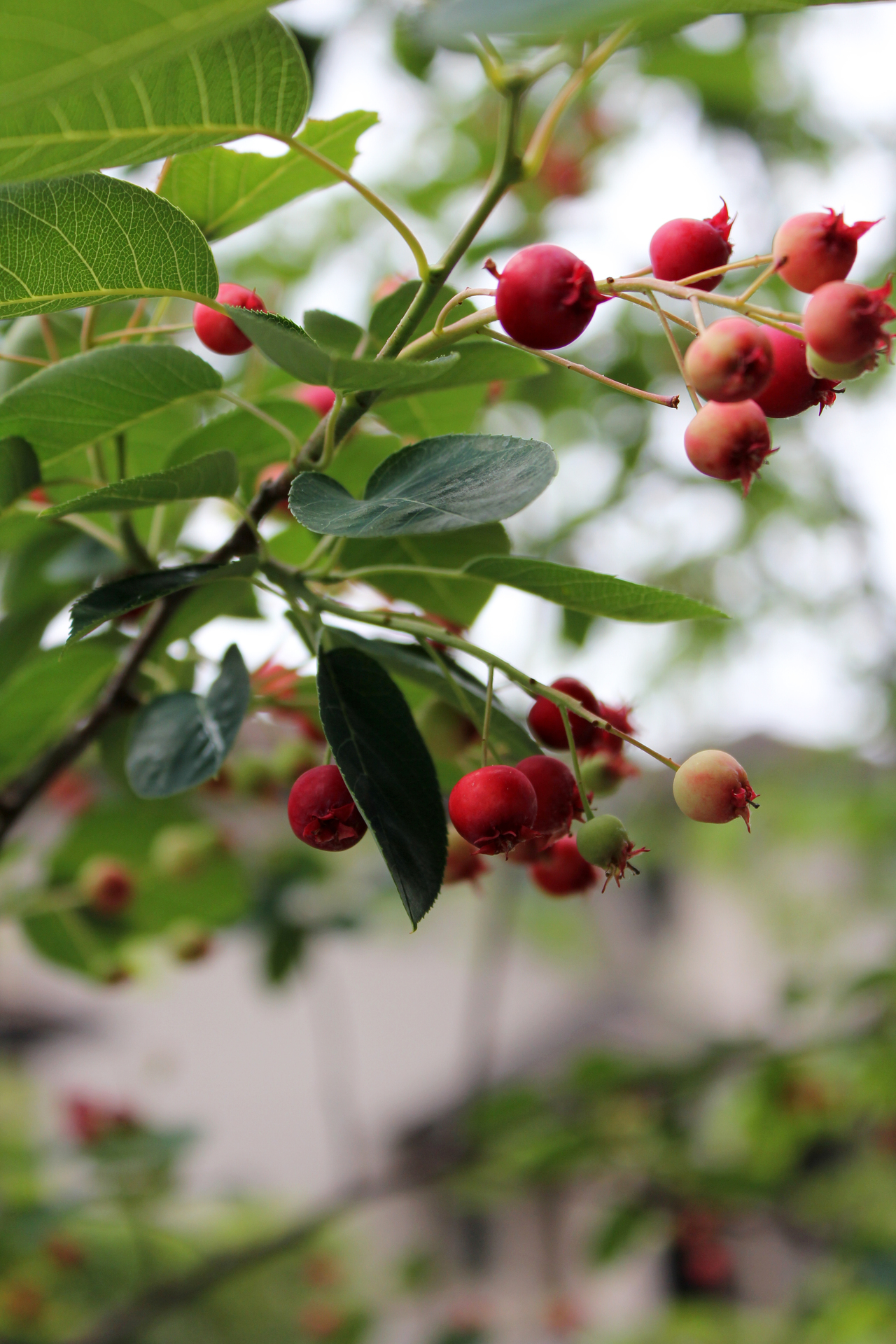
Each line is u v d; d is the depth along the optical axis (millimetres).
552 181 4262
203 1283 3490
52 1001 10781
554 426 4531
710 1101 4812
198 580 1301
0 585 2217
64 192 1129
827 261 1019
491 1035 4234
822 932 8703
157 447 1983
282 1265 5344
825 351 1019
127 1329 3355
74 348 1903
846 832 7676
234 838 2836
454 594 1740
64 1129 3945
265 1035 12859
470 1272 9461
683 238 1134
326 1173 10430
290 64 1055
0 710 2094
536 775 1279
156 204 1163
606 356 4156
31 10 709
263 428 1737
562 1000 13016
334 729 1214
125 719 2180
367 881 4215
